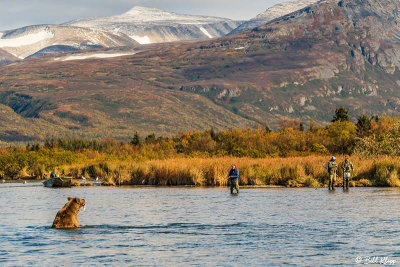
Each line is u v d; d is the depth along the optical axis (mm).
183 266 15758
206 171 52656
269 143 91875
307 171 50531
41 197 39281
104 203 33188
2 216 27031
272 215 26016
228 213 27172
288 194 37531
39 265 15992
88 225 23578
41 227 23031
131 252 17812
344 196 34969
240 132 101000
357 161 51188
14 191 46625
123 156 94938
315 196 35438
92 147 163750
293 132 98312
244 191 41250
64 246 18844
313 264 15695
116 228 22719
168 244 19141
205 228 22484
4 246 18859
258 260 16344
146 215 26859
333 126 97375
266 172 50031
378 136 65750
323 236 20000
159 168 54156
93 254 17516
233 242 19312
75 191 45438
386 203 30172
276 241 19297
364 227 21734
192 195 38281
